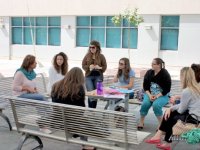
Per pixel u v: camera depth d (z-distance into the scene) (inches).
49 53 874.8
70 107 173.0
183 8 706.2
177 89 276.2
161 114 248.2
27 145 215.0
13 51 930.1
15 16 916.0
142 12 743.7
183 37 716.0
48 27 874.1
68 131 181.8
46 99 260.8
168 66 735.7
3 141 222.1
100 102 337.7
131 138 165.5
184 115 196.7
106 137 171.6
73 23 832.3
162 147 207.0
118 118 163.6
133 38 769.6
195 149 213.8
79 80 188.5
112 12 778.8
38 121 189.0
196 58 708.7
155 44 741.9
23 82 249.6
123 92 244.2
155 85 254.7
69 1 828.0
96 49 311.9
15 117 196.2
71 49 840.9
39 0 866.8
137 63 762.8
